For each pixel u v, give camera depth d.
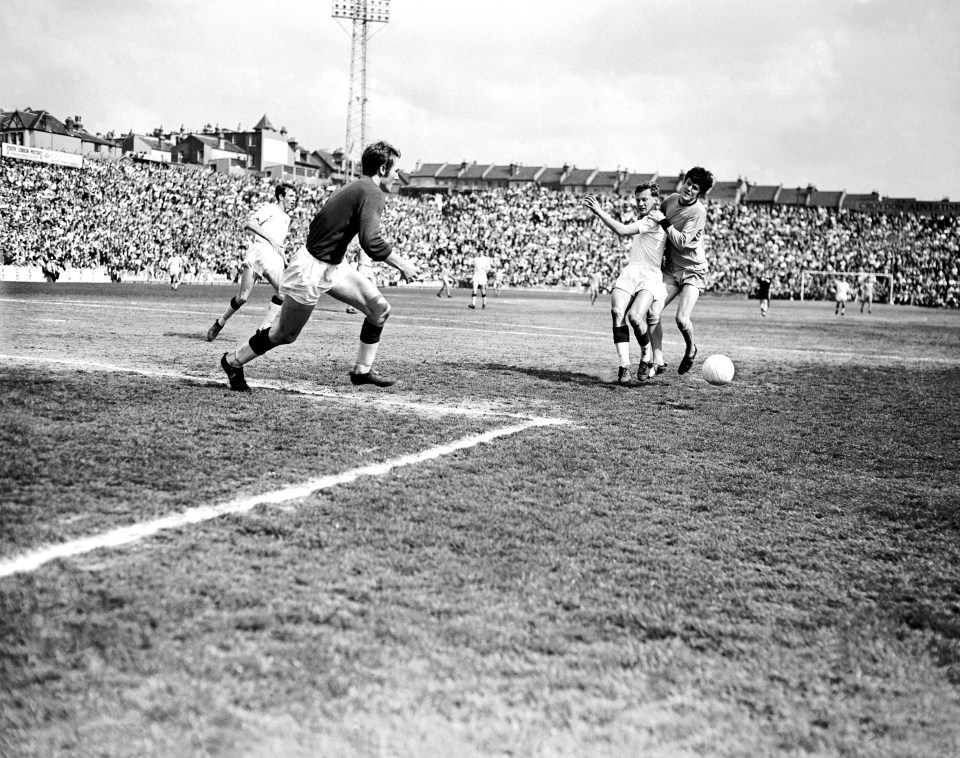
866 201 116.00
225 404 7.18
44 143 77.75
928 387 11.18
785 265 68.06
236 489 4.57
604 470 5.54
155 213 50.34
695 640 2.92
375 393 8.49
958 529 4.55
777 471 5.81
